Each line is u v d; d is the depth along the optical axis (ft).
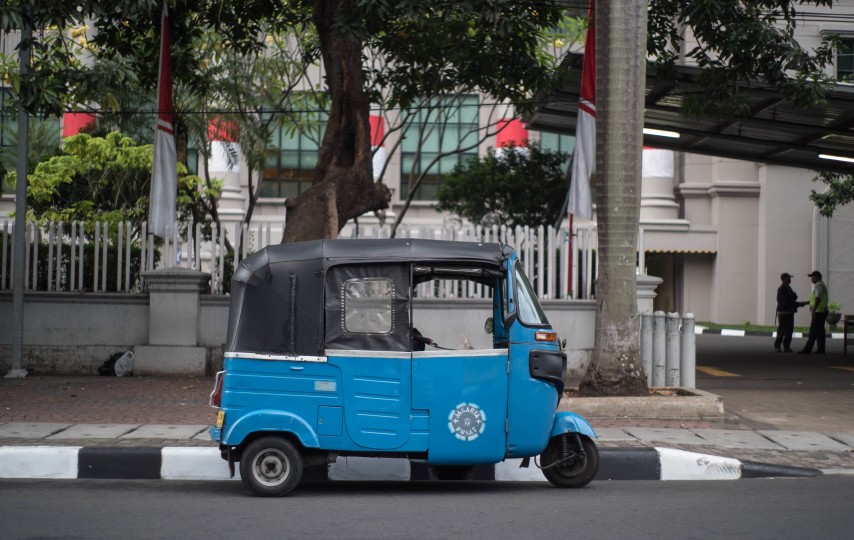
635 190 41.22
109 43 52.37
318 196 48.85
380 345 26.40
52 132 85.97
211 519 23.02
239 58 76.18
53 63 45.24
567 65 61.11
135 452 30.30
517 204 90.84
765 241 109.70
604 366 40.93
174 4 49.03
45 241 53.52
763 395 47.98
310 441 26.22
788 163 81.25
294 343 26.43
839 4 92.27
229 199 105.70
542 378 26.96
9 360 52.08
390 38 60.59
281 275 26.71
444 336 47.98
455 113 103.81
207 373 51.31
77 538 20.93
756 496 26.53
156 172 50.57
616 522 22.76
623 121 41.14
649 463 30.73
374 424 26.35
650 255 122.11
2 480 29.53
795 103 51.24
